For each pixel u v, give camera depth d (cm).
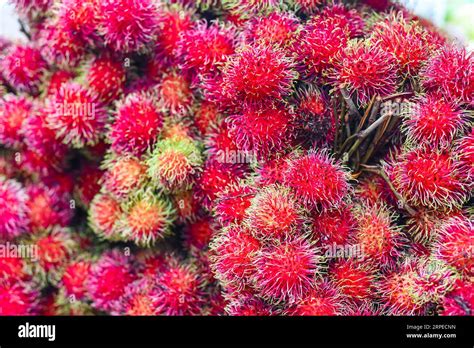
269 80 67
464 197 67
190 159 72
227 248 68
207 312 73
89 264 76
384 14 73
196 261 75
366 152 71
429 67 68
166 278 74
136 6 71
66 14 72
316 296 68
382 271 69
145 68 75
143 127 72
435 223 69
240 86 68
